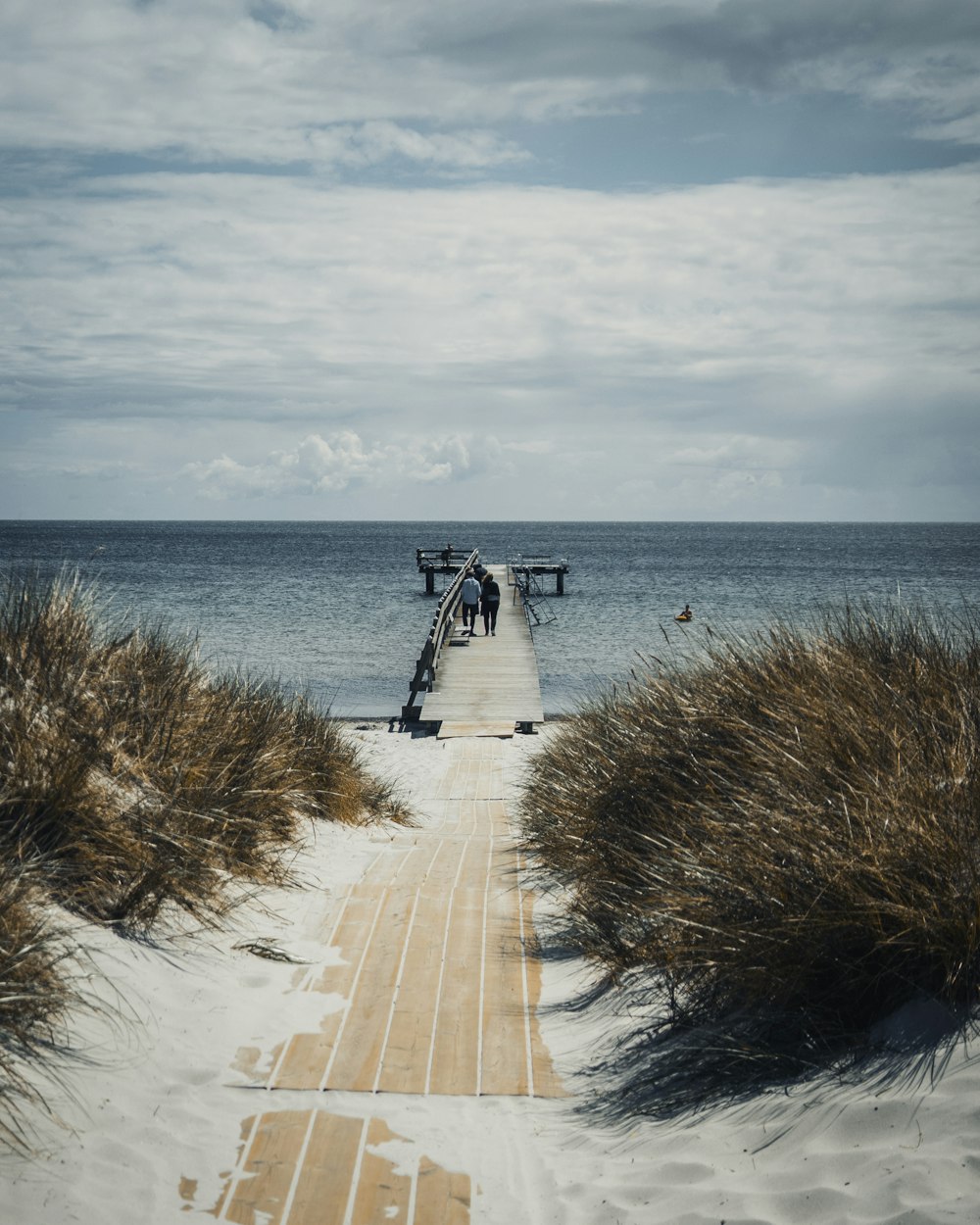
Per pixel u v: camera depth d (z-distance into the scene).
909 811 3.89
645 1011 4.34
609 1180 3.19
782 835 4.13
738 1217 2.84
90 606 7.08
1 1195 2.85
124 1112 3.37
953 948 3.40
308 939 5.36
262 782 6.62
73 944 4.04
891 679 5.53
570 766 7.89
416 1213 3.04
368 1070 3.95
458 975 5.00
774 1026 3.77
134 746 5.68
